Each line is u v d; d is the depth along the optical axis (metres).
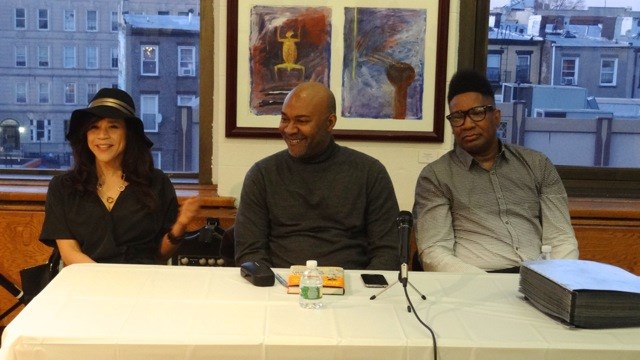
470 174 2.27
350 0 2.87
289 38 2.88
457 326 1.45
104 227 2.23
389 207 2.23
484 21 3.09
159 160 3.23
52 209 2.23
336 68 2.90
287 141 2.16
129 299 1.56
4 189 2.92
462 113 2.21
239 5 2.86
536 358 1.35
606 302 1.45
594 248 2.88
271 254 2.21
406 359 1.34
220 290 1.64
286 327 1.40
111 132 2.20
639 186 3.22
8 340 1.34
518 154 2.32
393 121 2.94
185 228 2.26
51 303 1.52
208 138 3.15
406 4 2.88
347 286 1.71
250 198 2.22
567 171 3.22
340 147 2.28
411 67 2.91
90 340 1.32
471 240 2.24
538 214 2.31
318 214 2.21
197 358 1.33
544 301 1.55
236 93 2.90
